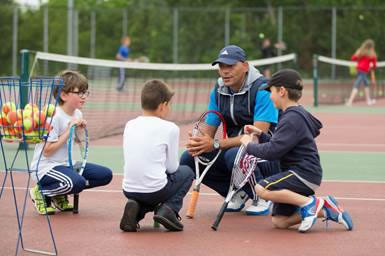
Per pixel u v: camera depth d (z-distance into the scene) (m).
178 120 18.53
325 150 13.48
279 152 6.82
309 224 6.87
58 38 37.41
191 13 38.78
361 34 38.56
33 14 37.53
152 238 6.68
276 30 39.91
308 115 6.96
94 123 17.33
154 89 6.93
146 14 39.72
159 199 6.88
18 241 6.11
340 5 47.78
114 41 40.06
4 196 8.68
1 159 11.88
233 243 6.51
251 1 49.94
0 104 6.05
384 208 8.18
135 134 6.84
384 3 47.38
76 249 6.28
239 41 39.16
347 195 8.98
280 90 6.95
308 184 6.91
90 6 54.56
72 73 7.69
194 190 7.54
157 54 38.97
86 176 7.81
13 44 35.72
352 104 25.39
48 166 7.54
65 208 7.86
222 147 7.44
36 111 5.96
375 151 13.37
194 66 18.05
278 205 7.07
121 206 8.19
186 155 7.84
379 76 30.00
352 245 6.46
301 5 48.88
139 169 6.78
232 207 7.94
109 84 23.02
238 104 7.74
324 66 31.42
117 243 6.49
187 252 6.19
